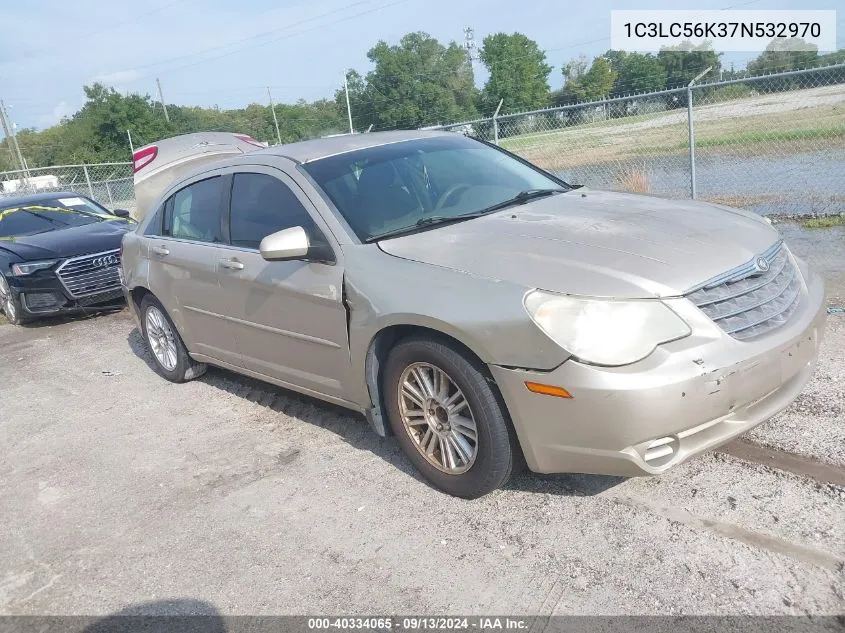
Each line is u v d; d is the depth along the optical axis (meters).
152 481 4.06
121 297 8.83
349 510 3.47
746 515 3.00
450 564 2.96
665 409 2.69
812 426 3.62
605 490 3.32
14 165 45.56
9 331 8.72
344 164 4.15
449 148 4.58
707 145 12.97
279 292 3.97
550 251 3.14
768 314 3.03
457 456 3.37
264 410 4.89
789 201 8.91
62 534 3.63
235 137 9.08
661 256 3.01
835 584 2.54
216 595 2.97
